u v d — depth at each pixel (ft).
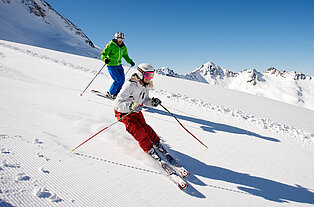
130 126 9.00
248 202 7.28
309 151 13.91
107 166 7.62
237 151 11.69
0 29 244.22
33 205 4.88
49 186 5.73
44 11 346.33
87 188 6.11
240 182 8.53
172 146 10.85
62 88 19.31
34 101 13.46
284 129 17.69
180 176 8.13
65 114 12.07
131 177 7.27
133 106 8.63
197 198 6.89
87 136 9.75
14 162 6.36
